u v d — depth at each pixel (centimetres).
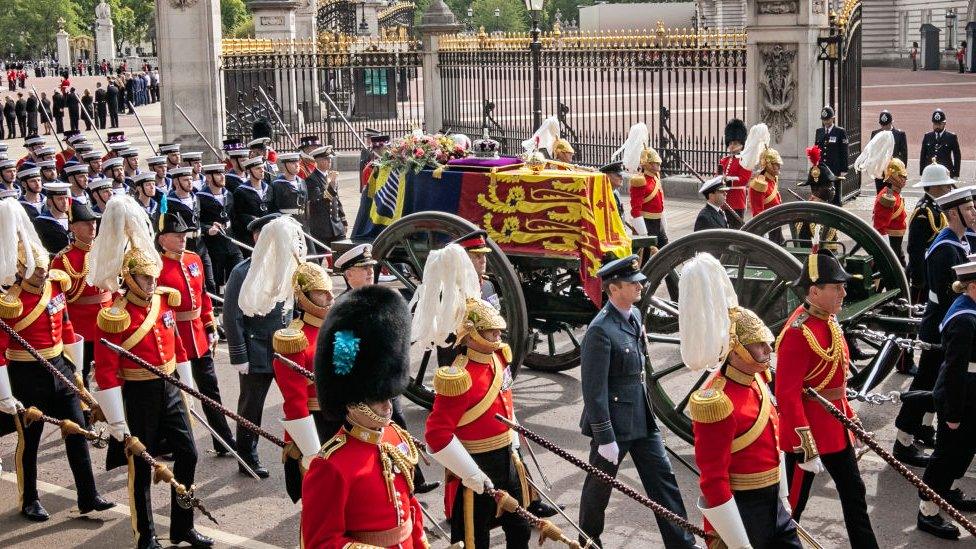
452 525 800
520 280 1281
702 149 2762
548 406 1266
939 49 7294
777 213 1265
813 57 2475
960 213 1081
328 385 568
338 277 1881
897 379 1350
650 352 1473
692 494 1027
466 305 820
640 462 870
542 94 3941
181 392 968
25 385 1006
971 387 907
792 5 2467
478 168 1286
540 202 1227
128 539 969
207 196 1738
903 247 1938
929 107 4438
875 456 1113
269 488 1075
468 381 771
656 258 1137
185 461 952
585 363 852
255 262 972
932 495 750
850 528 832
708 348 711
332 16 5312
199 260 1156
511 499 747
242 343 1088
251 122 3231
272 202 1773
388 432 602
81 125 5069
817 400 795
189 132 3072
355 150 3394
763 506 723
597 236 1207
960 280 911
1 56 11856
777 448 731
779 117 2528
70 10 11712
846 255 1244
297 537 962
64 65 10719
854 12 2597
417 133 1340
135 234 951
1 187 1884
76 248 1195
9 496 1069
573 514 983
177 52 3041
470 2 11044
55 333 1020
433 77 3347
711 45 2669
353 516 567
